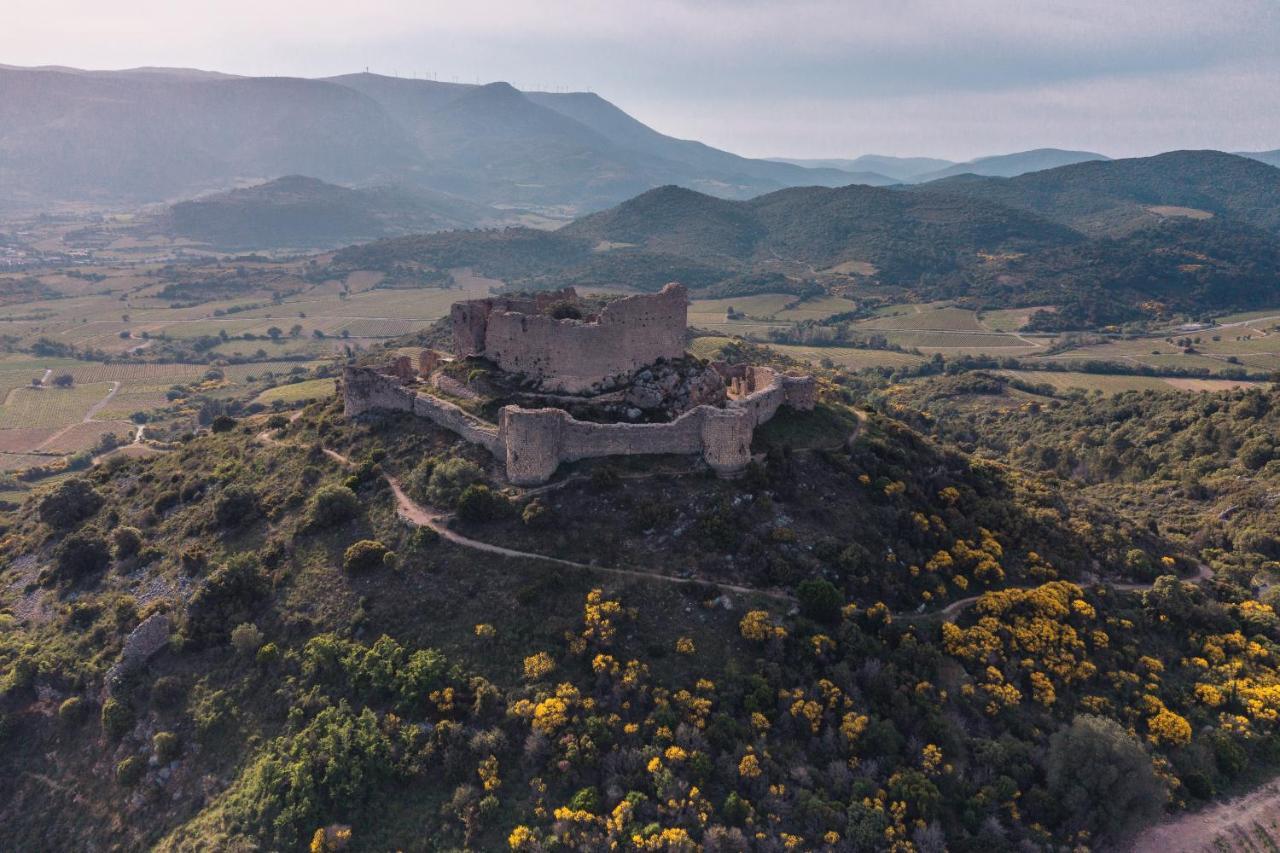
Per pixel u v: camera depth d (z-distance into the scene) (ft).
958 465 302.25
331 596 214.69
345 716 185.16
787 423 283.18
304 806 167.73
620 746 175.73
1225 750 209.36
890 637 214.07
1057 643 225.15
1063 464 468.75
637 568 218.18
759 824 165.07
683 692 186.19
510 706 183.01
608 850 155.84
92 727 199.62
